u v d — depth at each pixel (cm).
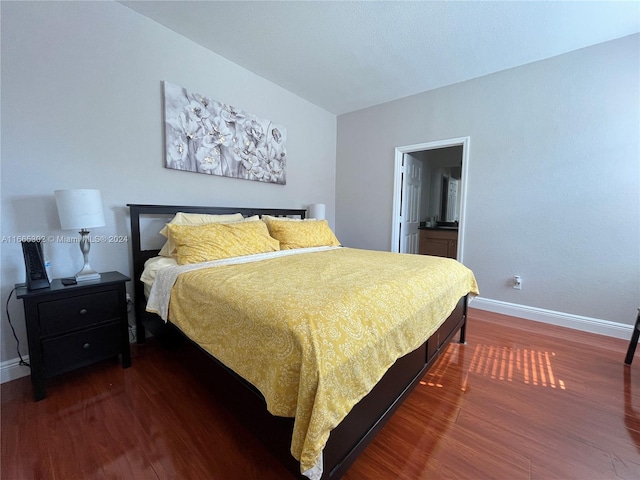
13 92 156
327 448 85
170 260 188
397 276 144
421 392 156
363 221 372
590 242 230
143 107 205
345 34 214
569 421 132
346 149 382
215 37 221
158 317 179
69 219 156
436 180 492
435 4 181
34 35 160
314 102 344
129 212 204
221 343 115
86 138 182
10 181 158
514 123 257
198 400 146
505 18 193
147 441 119
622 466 108
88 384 159
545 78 241
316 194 366
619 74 212
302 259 198
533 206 253
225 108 251
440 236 412
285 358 85
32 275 148
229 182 265
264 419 99
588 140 226
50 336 148
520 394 154
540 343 214
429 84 293
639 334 180
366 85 297
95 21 180
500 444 119
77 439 120
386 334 105
